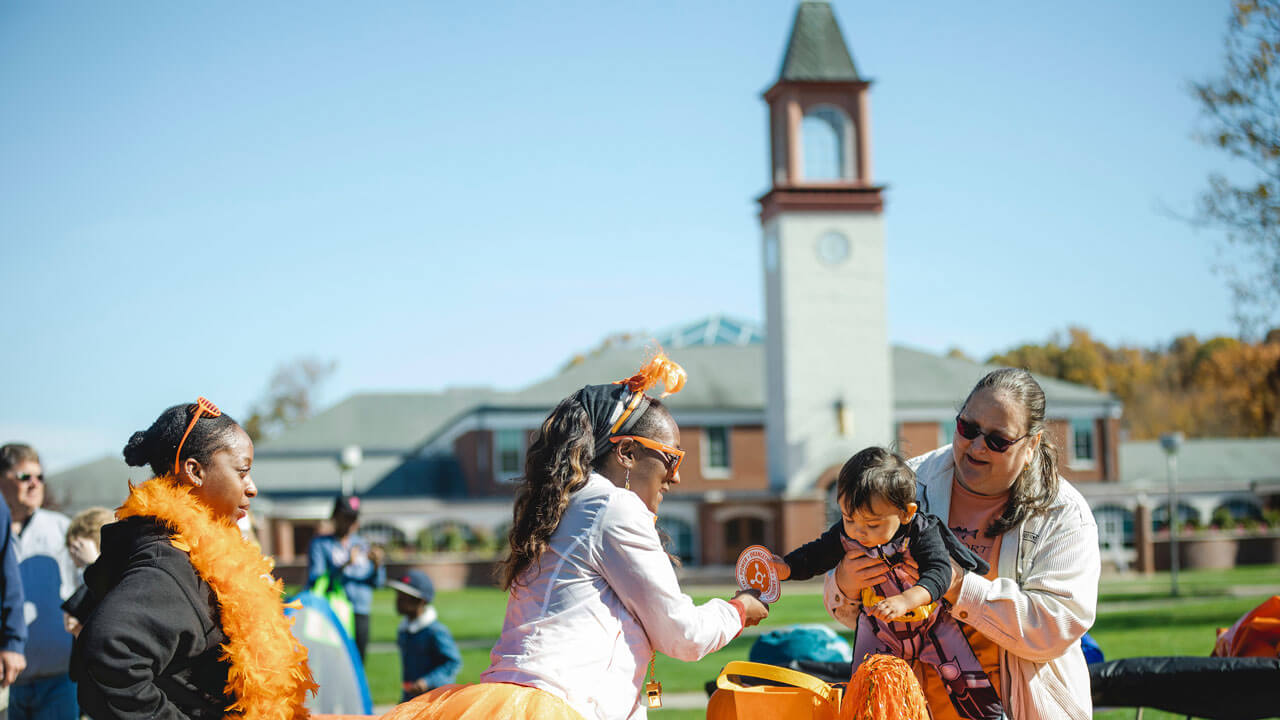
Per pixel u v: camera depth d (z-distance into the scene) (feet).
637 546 11.94
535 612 12.00
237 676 11.68
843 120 139.13
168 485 12.21
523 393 164.14
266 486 175.01
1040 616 12.97
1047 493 13.73
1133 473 171.83
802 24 138.92
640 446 12.76
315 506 143.23
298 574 130.62
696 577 127.03
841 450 134.31
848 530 13.16
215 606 11.89
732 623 12.55
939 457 14.89
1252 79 54.34
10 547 20.94
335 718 14.17
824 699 12.85
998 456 13.44
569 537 12.07
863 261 135.95
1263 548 138.62
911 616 12.27
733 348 172.45
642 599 11.89
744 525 140.46
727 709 12.91
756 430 159.74
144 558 11.61
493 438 159.02
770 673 13.38
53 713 23.97
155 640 11.10
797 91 136.26
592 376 167.02
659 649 12.22
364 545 37.09
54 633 23.79
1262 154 55.47
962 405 14.21
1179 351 234.79
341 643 24.75
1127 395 239.09
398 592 28.68
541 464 12.41
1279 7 53.42
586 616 11.86
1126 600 78.13
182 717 11.31
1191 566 135.54
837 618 14.62
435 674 28.19
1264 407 78.13
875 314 135.85
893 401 160.76
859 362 135.44
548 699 11.36
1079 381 240.94
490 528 151.43
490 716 11.28
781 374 136.05
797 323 134.92
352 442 188.14
